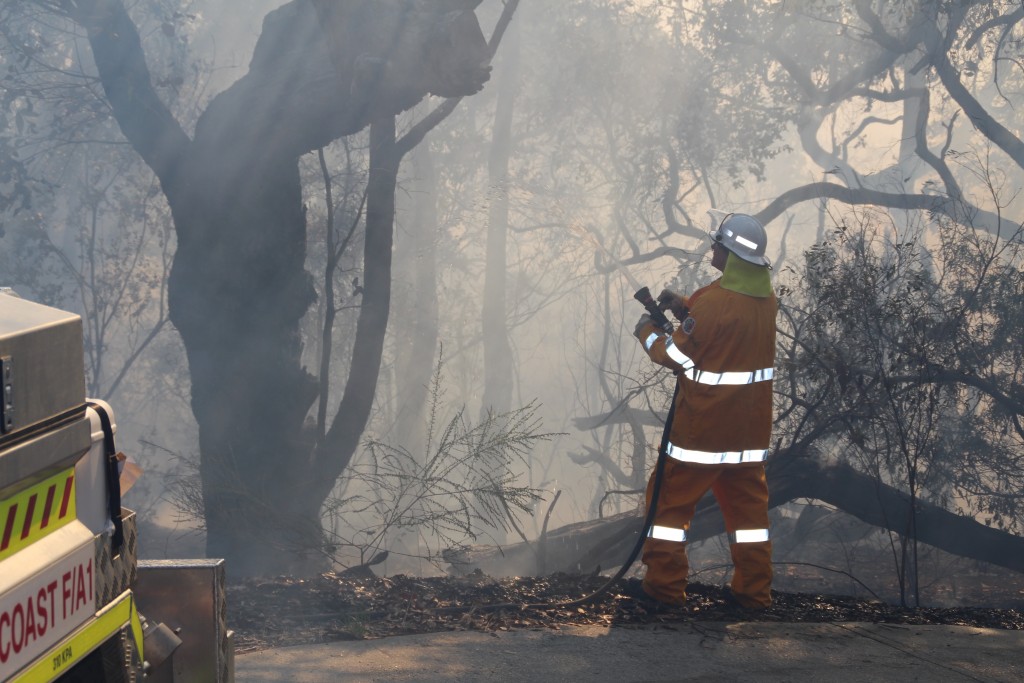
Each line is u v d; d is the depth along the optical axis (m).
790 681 4.08
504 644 4.42
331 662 4.05
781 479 11.94
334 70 12.00
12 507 1.60
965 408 13.82
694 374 5.05
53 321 1.68
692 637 4.66
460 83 10.77
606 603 5.22
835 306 9.52
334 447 13.48
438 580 5.89
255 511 9.51
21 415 1.58
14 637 1.59
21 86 15.85
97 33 12.60
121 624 1.96
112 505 1.93
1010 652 4.61
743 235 5.09
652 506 5.25
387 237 13.75
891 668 4.30
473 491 8.21
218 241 12.66
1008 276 13.23
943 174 21.83
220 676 2.44
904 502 12.07
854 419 9.92
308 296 13.19
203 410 12.85
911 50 20.08
